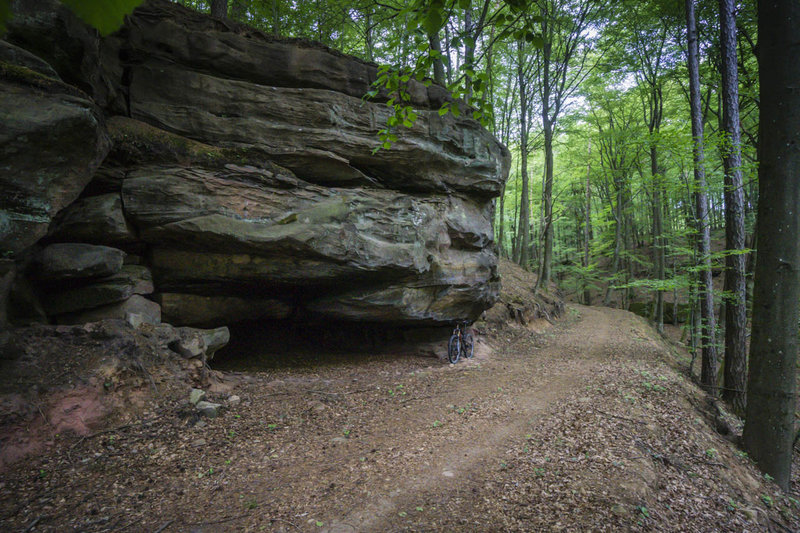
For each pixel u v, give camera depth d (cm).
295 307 1164
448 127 1215
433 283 1212
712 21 1633
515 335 1720
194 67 932
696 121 1266
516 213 3662
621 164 2667
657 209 2559
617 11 1942
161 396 691
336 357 1234
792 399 764
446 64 1625
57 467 520
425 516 481
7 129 587
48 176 645
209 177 876
